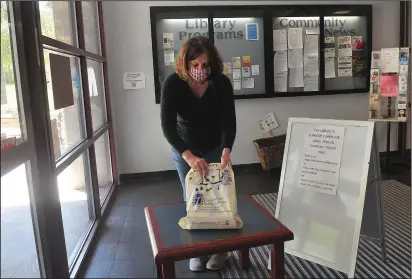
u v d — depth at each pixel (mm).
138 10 3930
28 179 1751
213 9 3994
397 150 4629
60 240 1910
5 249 1570
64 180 2338
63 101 2250
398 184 3635
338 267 2020
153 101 4105
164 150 4203
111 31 3926
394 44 4500
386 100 3666
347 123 2066
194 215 1554
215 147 1974
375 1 4355
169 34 4004
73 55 2588
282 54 4215
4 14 1586
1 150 1412
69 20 2693
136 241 2617
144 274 2199
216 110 1907
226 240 1458
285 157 2268
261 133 4348
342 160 2064
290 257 2312
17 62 1660
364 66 4441
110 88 3986
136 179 4168
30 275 1761
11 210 1596
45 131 1794
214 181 1594
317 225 2117
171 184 3947
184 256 1396
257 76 4242
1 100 1483
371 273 2129
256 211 1738
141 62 4023
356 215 1979
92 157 2889
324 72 4324
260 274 2131
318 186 2123
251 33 4148
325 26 4270
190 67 1738
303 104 4391
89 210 2930
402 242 2473
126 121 4098
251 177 4113
